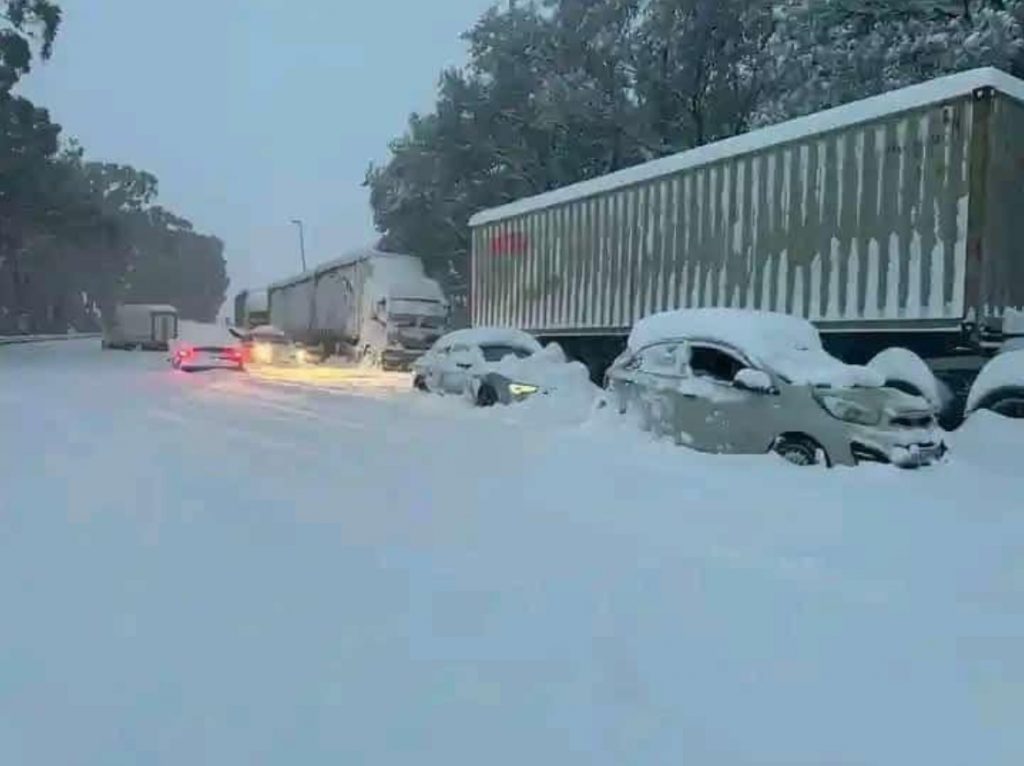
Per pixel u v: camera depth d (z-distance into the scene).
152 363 37.25
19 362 37.72
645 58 37.25
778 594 5.11
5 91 43.03
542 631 4.54
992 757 3.33
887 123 12.09
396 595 5.09
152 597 5.04
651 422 10.84
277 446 11.02
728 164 14.61
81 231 50.72
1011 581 5.38
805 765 3.27
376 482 8.54
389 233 48.34
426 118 45.31
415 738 3.45
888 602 4.98
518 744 3.41
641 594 5.11
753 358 9.87
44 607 4.86
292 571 5.54
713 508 7.29
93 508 7.30
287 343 38.91
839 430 8.80
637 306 16.75
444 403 16.39
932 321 11.49
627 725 3.56
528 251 20.34
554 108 37.81
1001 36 19.95
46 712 3.64
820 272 13.00
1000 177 11.18
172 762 3.27
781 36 26.56
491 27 41.75
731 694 3.84
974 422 9.96
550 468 9.24
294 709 3.68
